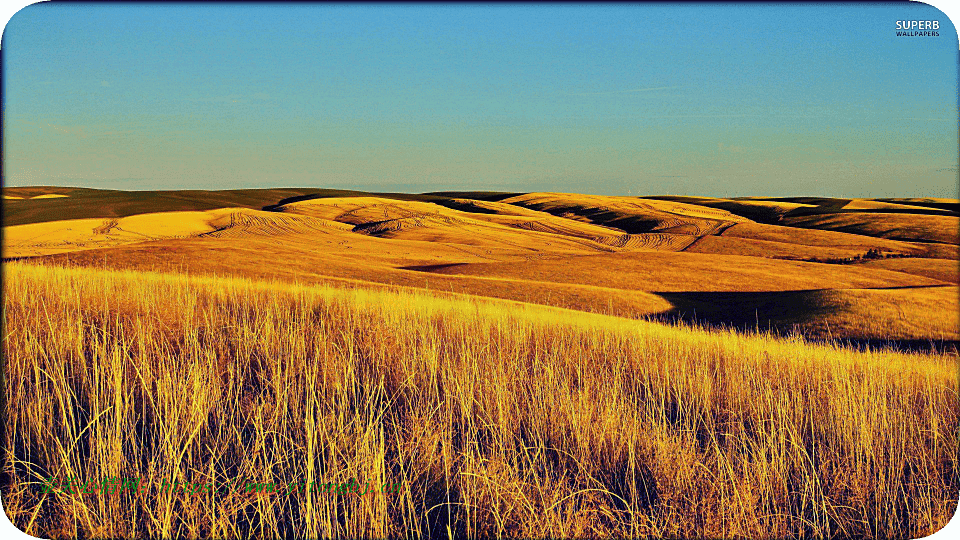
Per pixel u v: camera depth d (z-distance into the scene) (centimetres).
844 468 608
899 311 3111
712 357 1025
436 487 565
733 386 807
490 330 992
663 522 535
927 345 2588
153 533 500
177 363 722
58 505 515
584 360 874
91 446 545
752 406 727
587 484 559
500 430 627
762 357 1020
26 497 522
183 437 582
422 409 666
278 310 961
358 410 649
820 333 2891
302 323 900
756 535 536
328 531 497
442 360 804
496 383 701
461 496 538
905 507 584
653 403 721
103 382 648
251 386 713
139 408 643
